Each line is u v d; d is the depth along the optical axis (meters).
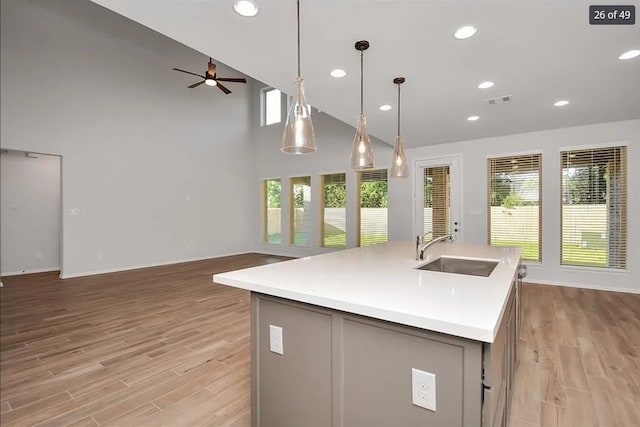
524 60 2.62
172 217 7.06
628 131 4.38
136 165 6.46
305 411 1.45
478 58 2.59
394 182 6.37
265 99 8.77
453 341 1.05
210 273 5.97
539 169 5.00
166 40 6.91
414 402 1.14
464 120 4.37
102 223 5.98
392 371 1.19
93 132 5.84
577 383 2.21
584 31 2.19
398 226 6.32
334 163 7.27
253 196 8.86
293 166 7.99
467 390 1.03
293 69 2.78
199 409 1.92
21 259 6.09
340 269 1.90
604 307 3.83
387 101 3.60
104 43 5.99
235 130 8.43
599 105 3.76
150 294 4.50
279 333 1.53
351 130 6.98
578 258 4.77
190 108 7.43
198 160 7.58
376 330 1.22
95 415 1.86
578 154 4.72
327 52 2.48
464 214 5.60
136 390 2.11
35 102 5.16
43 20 5.25
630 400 2.00
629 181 4.40
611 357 2.57
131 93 6.38
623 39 2.29
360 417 1.28
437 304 1.19
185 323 3.35
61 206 5.50
